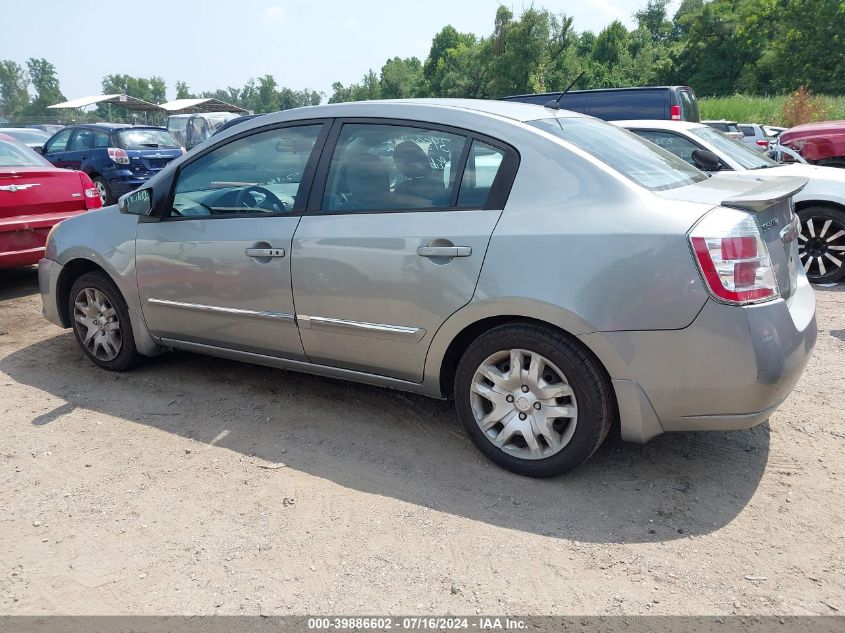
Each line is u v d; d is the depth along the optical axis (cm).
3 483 323
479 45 7000
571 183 300
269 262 366
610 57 7125
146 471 333
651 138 729
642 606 236
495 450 326
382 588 247
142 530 285
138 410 404
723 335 269
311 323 360
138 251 421
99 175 1344
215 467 336
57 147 1434
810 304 324
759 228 282
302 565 261
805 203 687
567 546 270
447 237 313
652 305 276
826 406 394
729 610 233
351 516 293
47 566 263
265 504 303
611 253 281
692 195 298
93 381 450
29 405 412
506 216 305
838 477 317
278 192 373
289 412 398
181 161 412
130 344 447
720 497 303
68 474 331
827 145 1102
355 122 357
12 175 624
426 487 315
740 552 264
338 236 344
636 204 286
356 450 351
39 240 643
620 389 289
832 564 256
